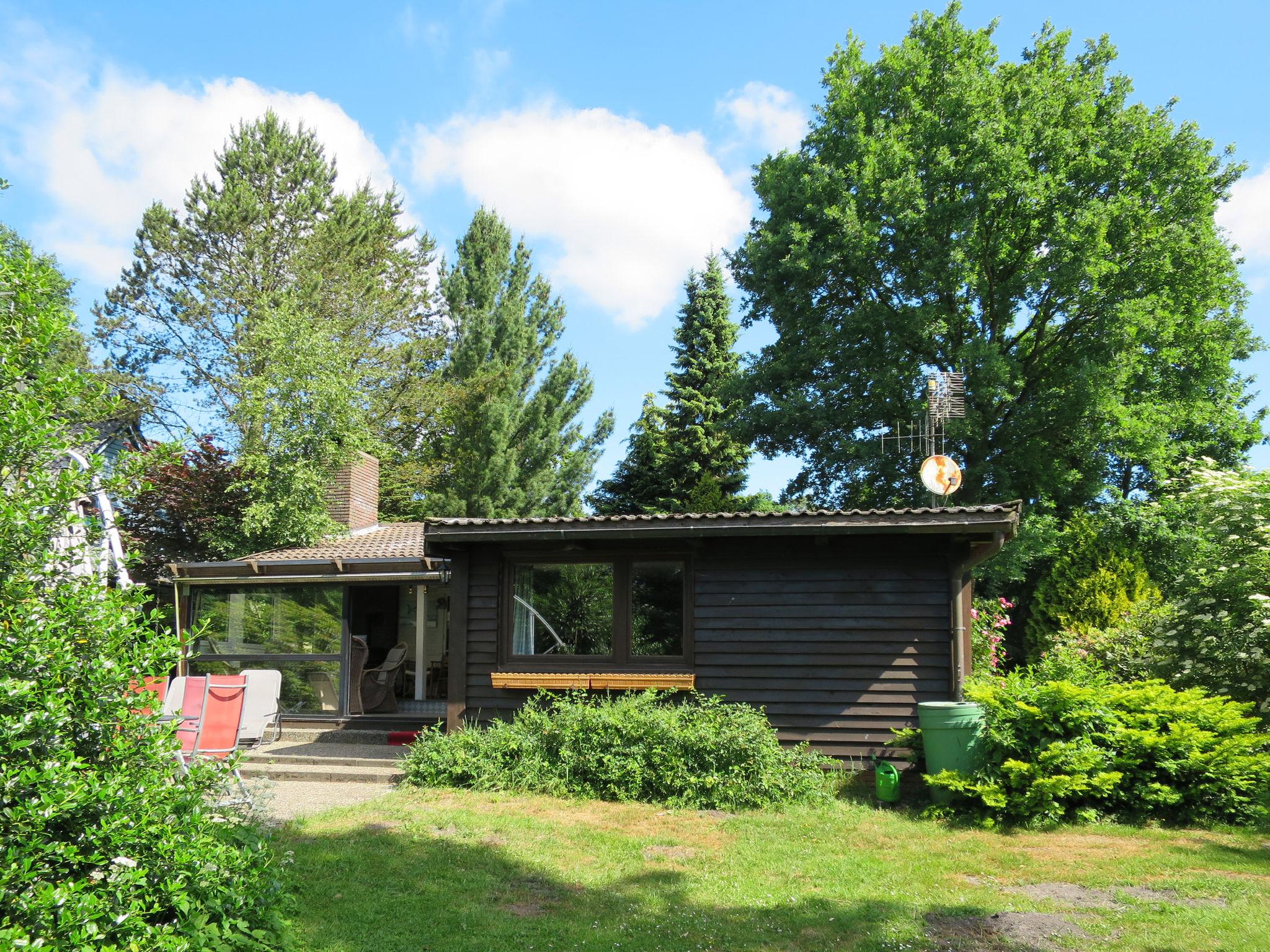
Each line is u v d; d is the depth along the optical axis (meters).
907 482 24.38
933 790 8.77
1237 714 8.76
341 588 15.06
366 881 6.60
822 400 24.78
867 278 24.27
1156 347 23.62
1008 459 23.50
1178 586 13.52
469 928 5.69
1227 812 8.30
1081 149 23.61
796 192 24.48
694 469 34.12
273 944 4.95
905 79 24.53
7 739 3.88
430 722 14.19
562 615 11.10
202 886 4.49
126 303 32.03
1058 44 24.31
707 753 9.27
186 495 21.16
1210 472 13.75
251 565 14.94
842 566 10.45
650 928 5.71
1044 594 19.14
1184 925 5.55
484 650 11.20
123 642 4.52
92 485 5.14
